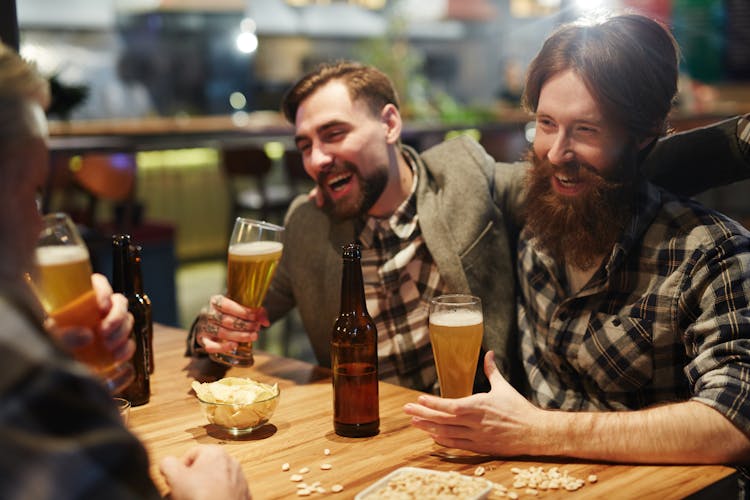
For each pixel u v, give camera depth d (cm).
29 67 78
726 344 128
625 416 122
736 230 141
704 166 161
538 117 151
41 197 228
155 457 126
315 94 176
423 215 177
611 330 150
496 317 175
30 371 65
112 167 411
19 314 69
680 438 118
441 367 134
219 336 162
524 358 169
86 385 69
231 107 917
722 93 940
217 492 99
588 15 152
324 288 184
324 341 190
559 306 158
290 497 110
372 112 178
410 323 180
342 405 132
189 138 679
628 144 147
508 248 181
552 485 111
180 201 696
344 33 932
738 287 134
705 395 122
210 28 886
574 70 144
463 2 916
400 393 154
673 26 153
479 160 182
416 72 1020
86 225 414
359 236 183
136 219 427
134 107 846
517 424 121
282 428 137
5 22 161
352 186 177
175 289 432
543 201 154
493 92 1148
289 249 191
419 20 924
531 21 1116
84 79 813
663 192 155
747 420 117
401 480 108
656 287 146
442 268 173
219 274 659
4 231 75
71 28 790
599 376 153
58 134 559
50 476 62
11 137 74
